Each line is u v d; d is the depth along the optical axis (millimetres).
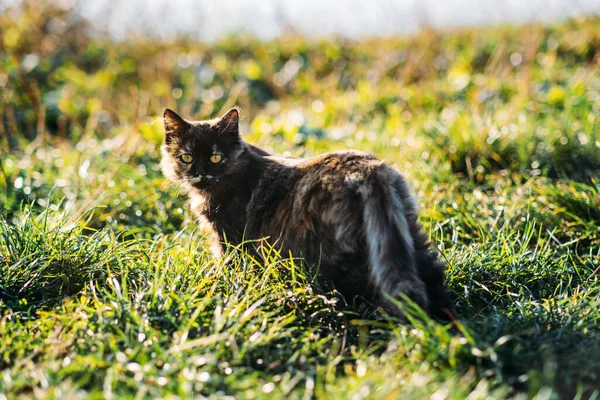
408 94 9203
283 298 3734
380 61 11172
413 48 11258
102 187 5832
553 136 6348
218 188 4441
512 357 3184
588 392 2955
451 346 3104
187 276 4016
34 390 2932
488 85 8891
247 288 3875
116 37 11672
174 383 2881
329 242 3709
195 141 4582
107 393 2803
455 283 4168
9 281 3979
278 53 12211
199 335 3320
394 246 3469
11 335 3432
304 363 3188
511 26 11883
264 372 3139
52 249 4227
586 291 4004
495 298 4059
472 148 6316
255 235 4211
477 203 5441
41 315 3652
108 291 3924
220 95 10242
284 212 3986
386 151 6707
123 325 3398
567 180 5352
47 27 11383
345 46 12195
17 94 9219
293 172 4078
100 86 10211
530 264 4355
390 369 3068
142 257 4387
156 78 10508
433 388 2865
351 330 3619
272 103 10477
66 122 9070
